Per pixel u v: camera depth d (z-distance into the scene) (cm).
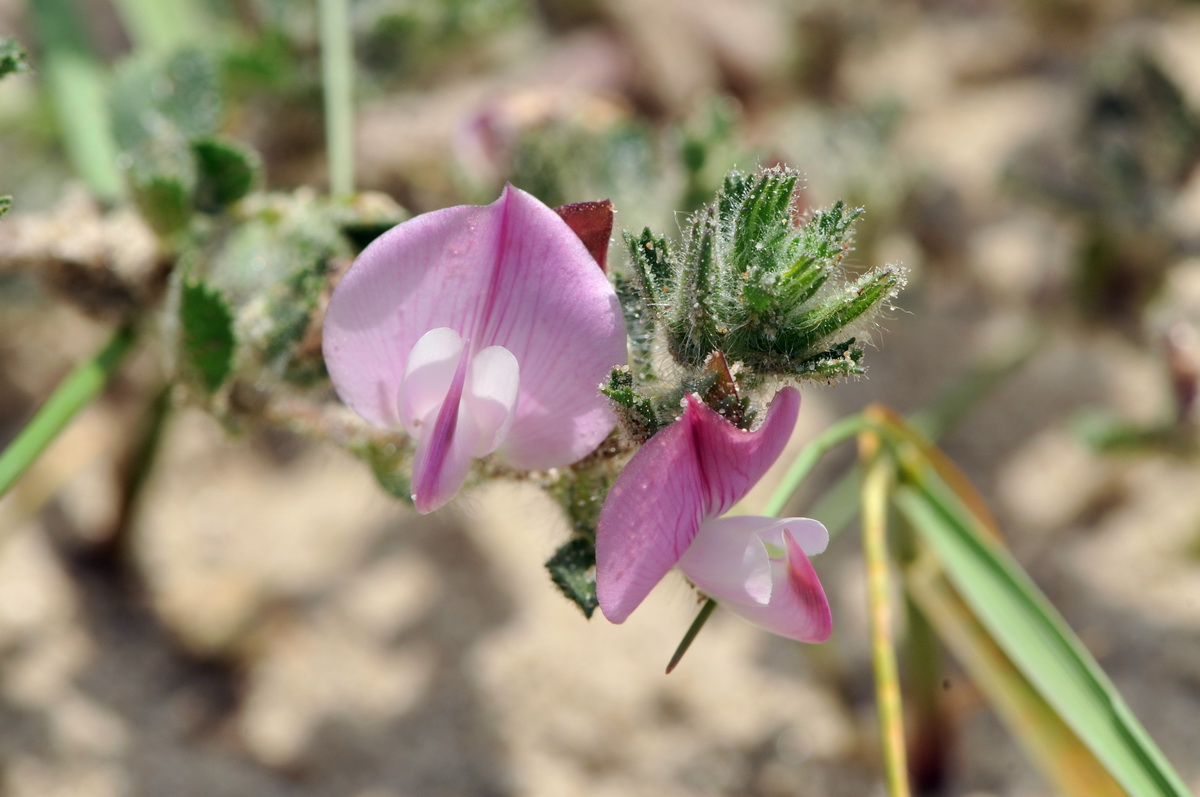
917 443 15
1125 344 21
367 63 20
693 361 11
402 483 13
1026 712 15
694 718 19
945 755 18
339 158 15
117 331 14
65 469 21
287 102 20
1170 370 18
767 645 20
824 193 20
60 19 18
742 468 11
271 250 14
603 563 11
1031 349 21
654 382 11
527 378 11
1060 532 21
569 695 19
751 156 16
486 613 20
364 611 20
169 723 18
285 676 19
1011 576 14
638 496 11
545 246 11
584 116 17
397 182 21
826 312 11
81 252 14
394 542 21
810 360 11
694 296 11
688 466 11
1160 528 21
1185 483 21
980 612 14
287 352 13
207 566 21
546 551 21
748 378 11
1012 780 18
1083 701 14
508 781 18
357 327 11
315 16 19
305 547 21
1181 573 20
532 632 20
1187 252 20
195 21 20
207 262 14
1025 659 14
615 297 11
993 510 21
